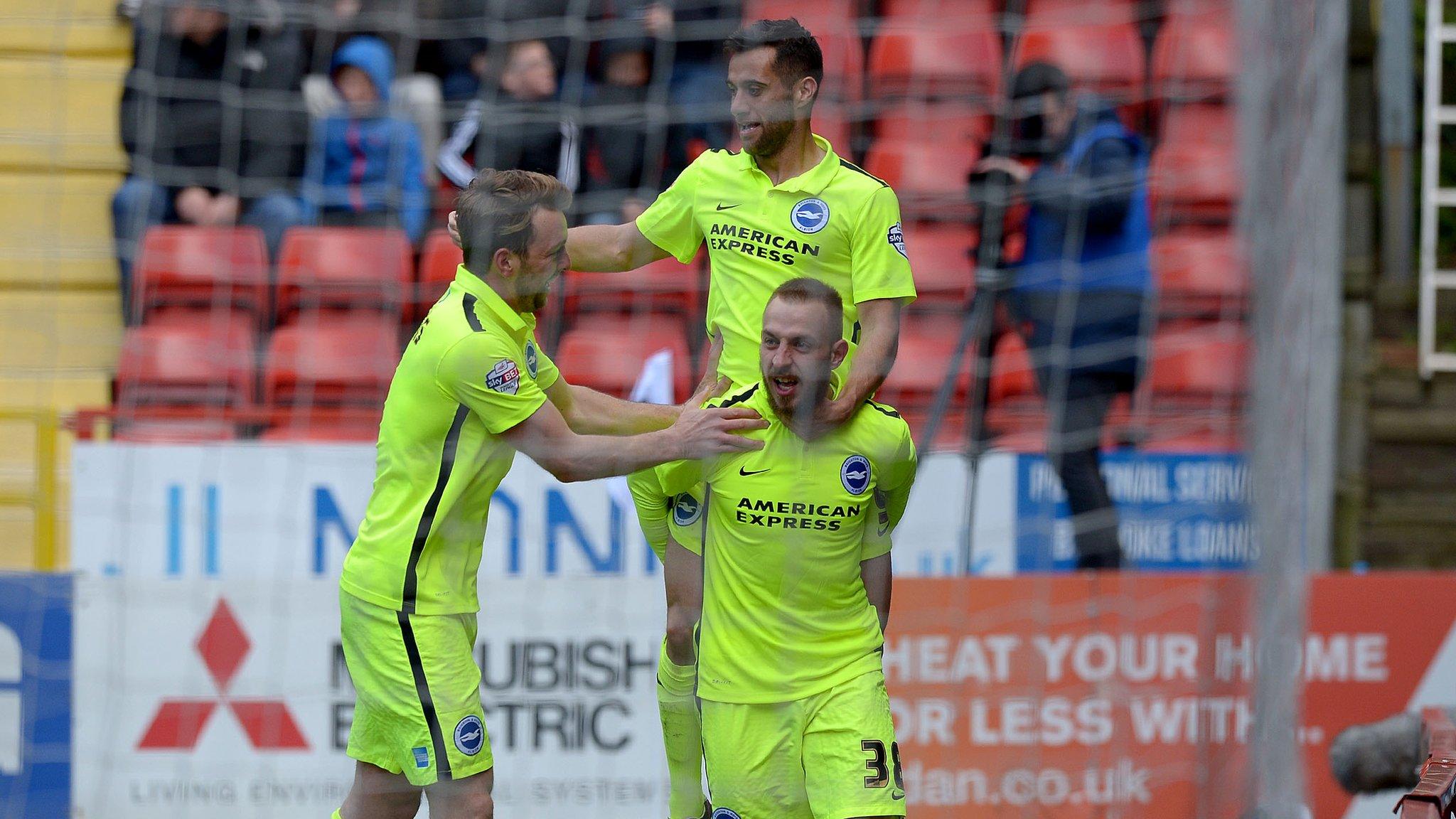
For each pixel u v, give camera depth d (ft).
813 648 36.76
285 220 64.69
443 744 36.40
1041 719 53.83
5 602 52.49
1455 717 47.85
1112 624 54.03
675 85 62.49
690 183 39.01
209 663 53.01
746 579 36.55
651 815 53.31
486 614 53.16
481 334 35.63
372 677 36.86
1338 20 43.70
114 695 52.54
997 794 53.52
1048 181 58.13
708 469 36.60
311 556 54.44
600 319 61.26
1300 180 40.55
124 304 64.03
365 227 64.75
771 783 36.94
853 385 36.09
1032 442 57.67
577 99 62.75
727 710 36.81
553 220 36.19
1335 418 63.93
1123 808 53.36
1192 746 53.52
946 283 63.05
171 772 52.70
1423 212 78.07
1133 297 56.90
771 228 37.29
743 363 37.52
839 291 37.37
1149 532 55.77
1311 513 62.44
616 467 35.58
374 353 63.05
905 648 53.78
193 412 59.00
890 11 72.33
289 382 62.28
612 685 53.42
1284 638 38.83
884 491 37.65
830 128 69.67
